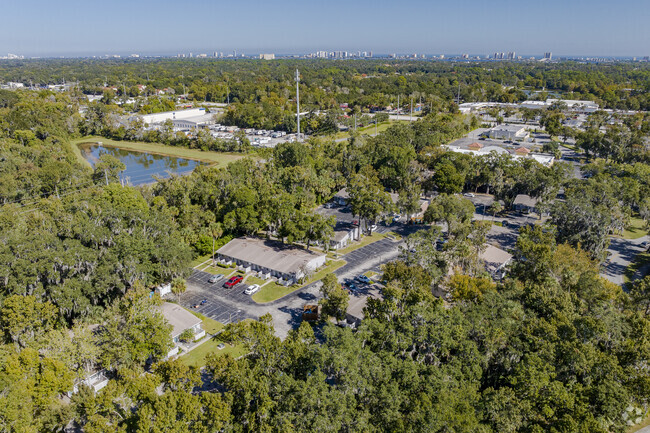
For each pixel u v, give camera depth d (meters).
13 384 51.94
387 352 59.09
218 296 93.00
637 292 80.31
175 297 91.81
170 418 48.28
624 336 65.94
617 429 56.28
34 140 192.00
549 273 84.06
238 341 62.94
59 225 95.50
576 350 59.06
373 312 71.31
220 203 123.88
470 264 90.06
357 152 168.62
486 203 151.88
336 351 54.88
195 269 105.31
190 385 54.84
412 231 129.12
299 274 97.19
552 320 66.00
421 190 151.88
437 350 60.91
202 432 48.53
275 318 84.94
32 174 142.25
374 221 126.19
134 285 78.25
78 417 54.41
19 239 77.75
